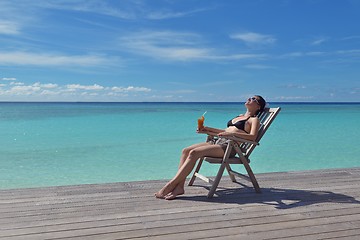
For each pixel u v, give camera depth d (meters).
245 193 4.29
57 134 16.73
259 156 10.68
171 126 22.02
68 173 8.28
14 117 32.84
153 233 2.97
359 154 11.05
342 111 51.88
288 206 3.75
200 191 4.37
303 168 8.97
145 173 8.33
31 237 2.88
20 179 7.66
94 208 3.65
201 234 2.96
